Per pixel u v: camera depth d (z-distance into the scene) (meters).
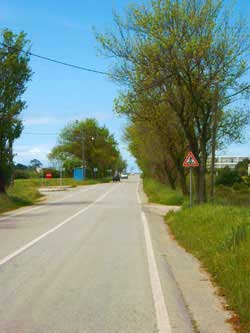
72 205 33.44
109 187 71.69
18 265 11.13
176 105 26.47
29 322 6.80
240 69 24.31
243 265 9.14
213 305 7.83
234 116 31.34
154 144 42.88
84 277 9.84
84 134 117.19
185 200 32.47
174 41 23.75
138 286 9.09
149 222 21.56
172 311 7.45
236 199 30.39
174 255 12.73
